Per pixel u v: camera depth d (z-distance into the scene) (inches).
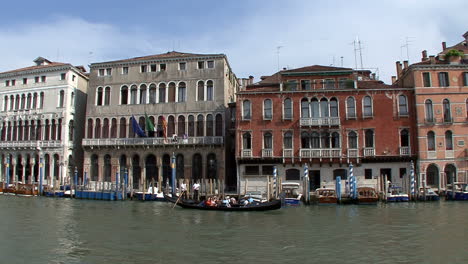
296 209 930.7
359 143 1180.5
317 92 1213.1
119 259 479.5
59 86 1488.7
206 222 749.9
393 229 658.8
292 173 1211.9
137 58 1429.6
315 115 1212.5
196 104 1327.5
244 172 1230.3
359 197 995.9
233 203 936.9
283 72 1250.6
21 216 830.5
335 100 1213.7
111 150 1370.6
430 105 1170.6
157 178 1330.0
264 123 1225.4
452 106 1163.3
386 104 1186.6
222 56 1328.7
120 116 1384.1
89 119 1409.9
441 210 871.1
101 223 740.7
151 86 1376.7
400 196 1027.3
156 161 1332.4
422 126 1155.3
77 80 1542.8
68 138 1467.8
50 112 1482.5
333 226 693.9
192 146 1300.4
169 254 502.0
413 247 532.7
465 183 1065.5
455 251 508.7
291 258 481.1
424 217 778.2
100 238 600.7
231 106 1369.3
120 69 1408.7
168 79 1362.0
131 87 1391.5
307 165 1120.8
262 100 1235.9
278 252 509.7
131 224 728.3
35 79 1535.4
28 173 1496.1
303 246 542.9
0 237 608.1
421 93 1168.8
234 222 748.0
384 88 1188.5
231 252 511.2
